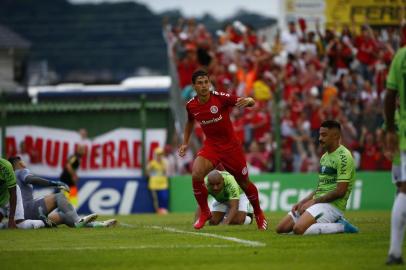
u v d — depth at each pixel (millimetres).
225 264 21562
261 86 65000
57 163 61406
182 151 32844
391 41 69938
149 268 21078
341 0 70750
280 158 60094
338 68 66938
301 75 66625
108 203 60562
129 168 61312
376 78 66688
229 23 70812
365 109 62781
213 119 31375
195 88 31297
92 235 30609
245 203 35844
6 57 113562
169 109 61125
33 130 61094
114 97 78625
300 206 29609
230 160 31703
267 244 26016
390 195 61312
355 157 62062
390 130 21547
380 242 26094
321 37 68375
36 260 23000
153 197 60375
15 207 33719
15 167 35000
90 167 61250
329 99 64688
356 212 53969
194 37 69250
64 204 34875
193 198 60562
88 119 61406
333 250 24141
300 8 70938
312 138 62062
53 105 61250
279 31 70375
